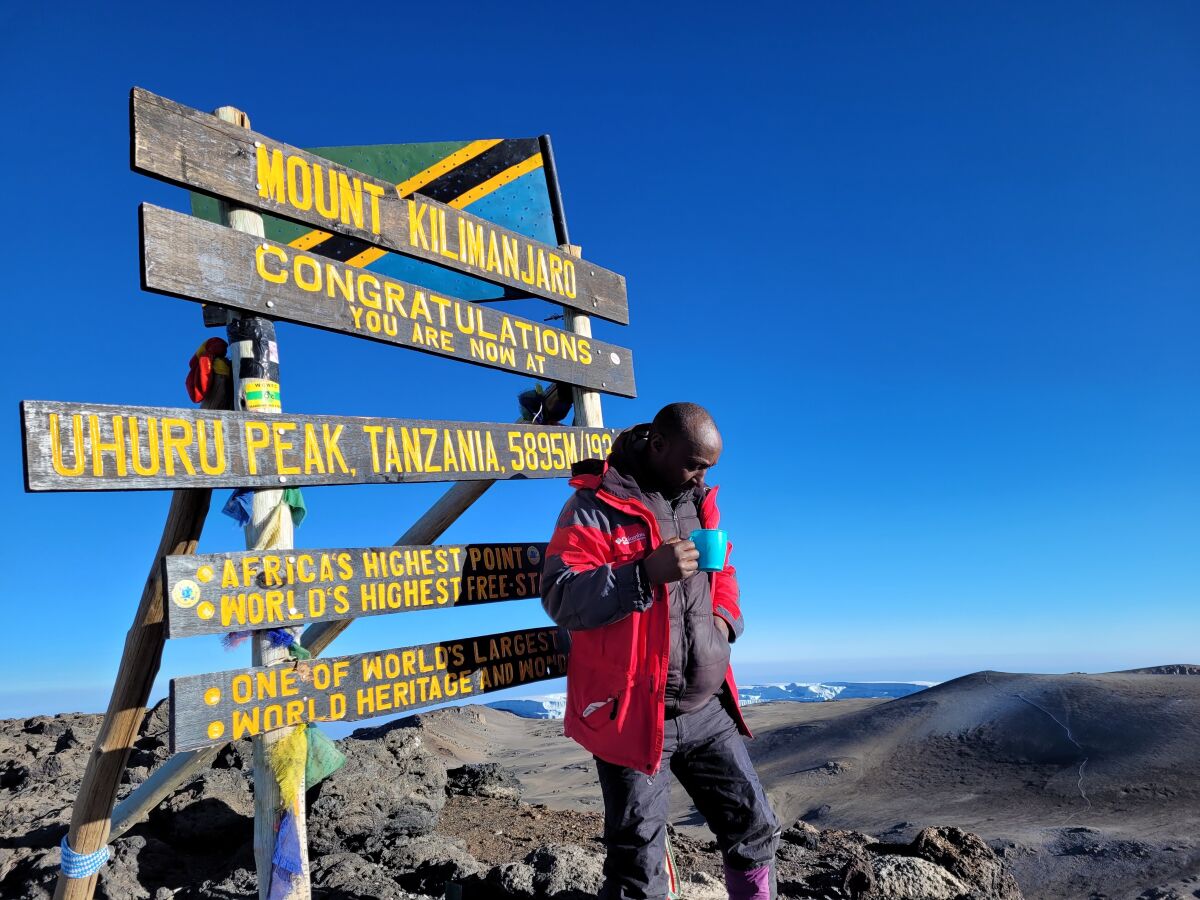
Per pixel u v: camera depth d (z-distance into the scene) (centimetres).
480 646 416
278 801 332
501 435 452
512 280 480
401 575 383
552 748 4238
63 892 374
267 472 333
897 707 5544
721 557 304
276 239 461
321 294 366
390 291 398
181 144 317
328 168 376
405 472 391
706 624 324
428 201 427
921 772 4347
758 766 5003
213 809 598
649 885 305
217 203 421
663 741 305
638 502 318
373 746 731
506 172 536
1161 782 3566
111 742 362
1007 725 4734
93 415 280
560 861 471
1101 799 3528
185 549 351
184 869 564
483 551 426
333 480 358
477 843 659
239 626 317
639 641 304
